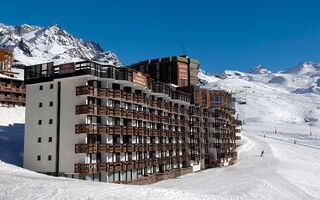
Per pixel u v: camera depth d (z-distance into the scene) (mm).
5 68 130625
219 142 83312
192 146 73062
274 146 111562
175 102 70938
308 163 89125
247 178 62156
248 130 171375
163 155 64062
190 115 74125
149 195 32938
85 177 46469
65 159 48062
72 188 31688
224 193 45688
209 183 56250
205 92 80125
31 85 53094
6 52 131625
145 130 58000
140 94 57438
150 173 59219
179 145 68562
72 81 49344
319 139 143250
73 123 48219
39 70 52500
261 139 128625
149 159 58375
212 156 80562
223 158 82312
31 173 45125
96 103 49719
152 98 63562
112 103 51812
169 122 66125
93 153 47312
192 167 73000
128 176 53688
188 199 34469
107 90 49844
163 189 37562
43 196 27656
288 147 115500
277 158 91250
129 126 53562
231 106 90188
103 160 49156
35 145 51094
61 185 32906
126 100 53375
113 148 50000
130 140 54875
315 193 55656
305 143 131875
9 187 29875
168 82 85750
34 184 32125
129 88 55344
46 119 50844
